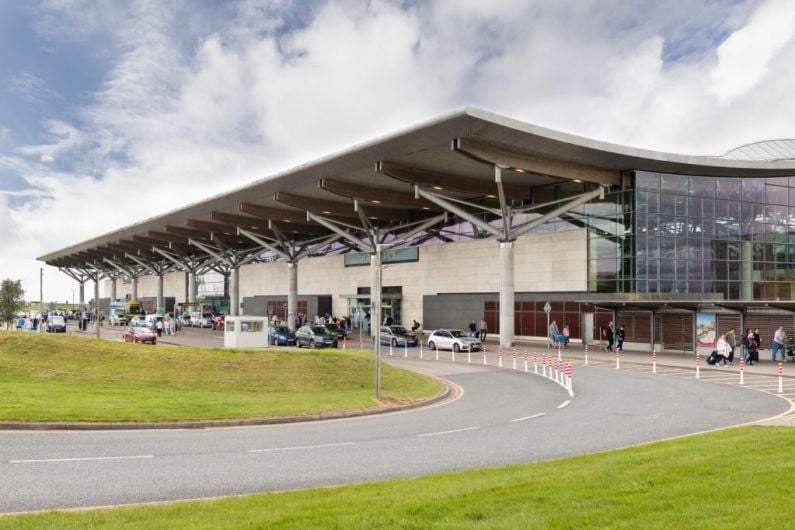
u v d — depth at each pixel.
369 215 56.31
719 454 9.17
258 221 65.31
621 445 11.76
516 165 37.34
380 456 10.64
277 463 10.00
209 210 60.97
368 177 44.84
